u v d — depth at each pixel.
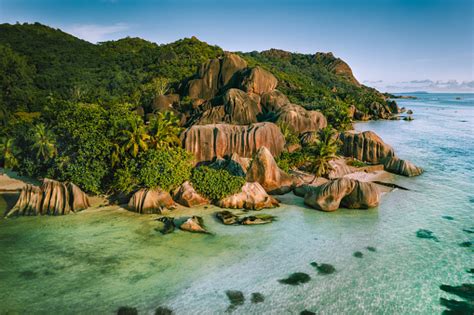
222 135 42.59
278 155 45.62
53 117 49.03
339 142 50.31
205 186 31.77
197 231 26.02
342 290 19.03
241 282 19.77
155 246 23.95
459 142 68.06
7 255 22.77
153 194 30.52
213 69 85.50
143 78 117.75
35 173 40.41
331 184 30.94
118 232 26.20
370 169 44.84
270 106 73.62
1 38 150.25
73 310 17.41
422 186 38.66
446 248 23.83
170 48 149.00
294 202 33.00
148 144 34.84
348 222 28.30
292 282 19.77
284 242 24.59
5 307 17.59
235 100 68.62
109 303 17.94
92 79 124.06
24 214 29.69
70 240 24.92
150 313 17.22
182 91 90.94
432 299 18.28
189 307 17.66
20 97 88.31
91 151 32.88
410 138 73.69
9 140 47.19
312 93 125.00
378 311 17.34
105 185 34.38
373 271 20.89
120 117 35.66
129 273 20.64
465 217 29.50
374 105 126.31
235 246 23.98
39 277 20.22
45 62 130.88
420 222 28.44
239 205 31.03
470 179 41.44
